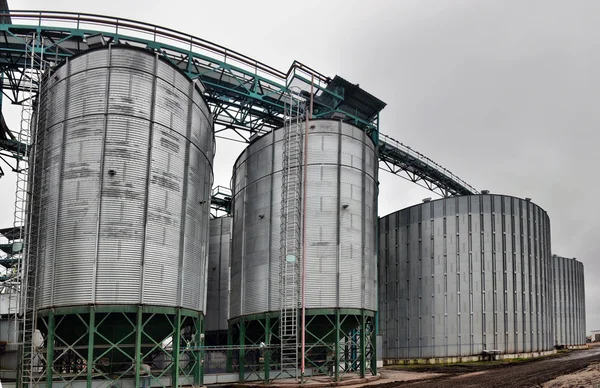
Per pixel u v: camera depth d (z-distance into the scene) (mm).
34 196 34219
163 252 33281
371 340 46062
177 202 34938
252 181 48406
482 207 68250
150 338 31953
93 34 47531
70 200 32250
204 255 38250
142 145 33469
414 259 71438
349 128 46469
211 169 41312
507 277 67000
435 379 43125
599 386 32719
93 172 32375
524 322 67125
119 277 31219
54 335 30688
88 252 31219
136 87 33938
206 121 40000
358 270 43719
